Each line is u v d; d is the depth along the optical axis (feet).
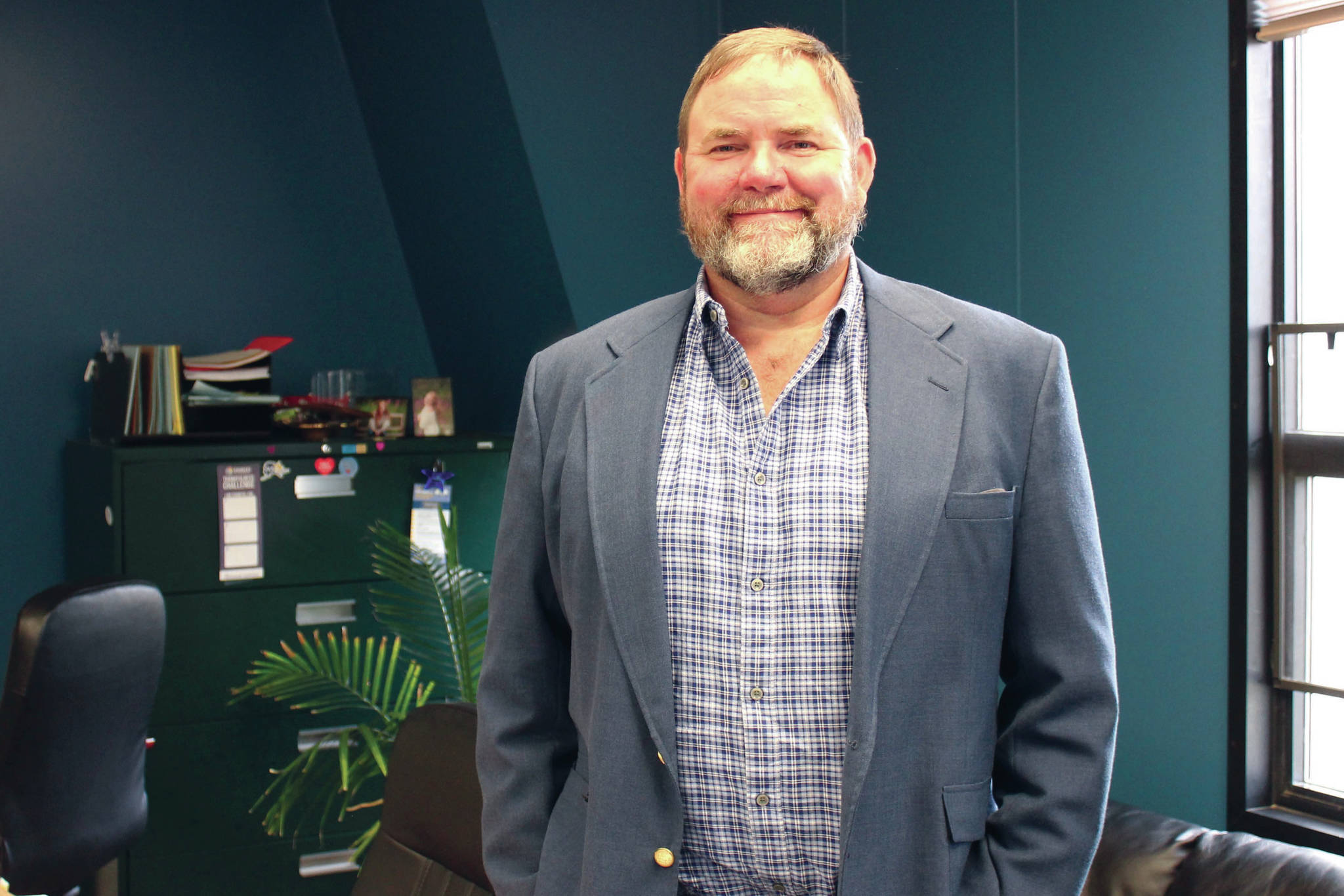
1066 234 7.27
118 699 6.71
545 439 4.26
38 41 10.52
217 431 9.64
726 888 3.89
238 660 9.05
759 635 3.68
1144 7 6.70
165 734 8.82
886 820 3.59
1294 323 6.29
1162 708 6.81
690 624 3.75
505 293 10.61
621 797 3.76
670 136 10.05
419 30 9.84
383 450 9.48
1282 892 5.14
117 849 6.98
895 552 3.56
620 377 4.07
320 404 9.86
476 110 9.67
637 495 3.83
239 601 9.05
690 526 3.76
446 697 9.73
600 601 3.88
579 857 3.95
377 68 10.97
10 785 6.37
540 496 4.24
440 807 5.58
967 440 3.68
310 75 11.60
